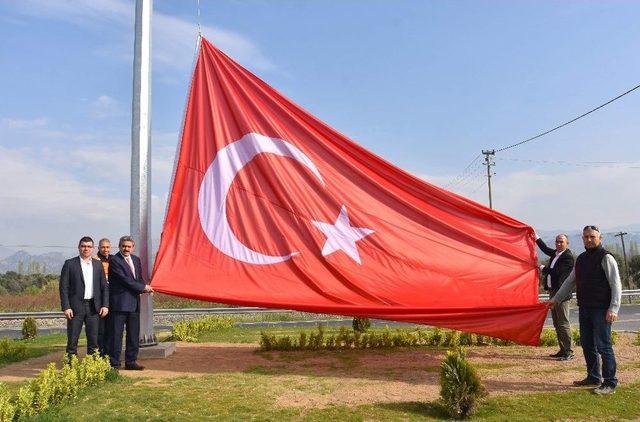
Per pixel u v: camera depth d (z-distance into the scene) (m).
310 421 7.15
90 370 8.76
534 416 7.43
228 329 19.30
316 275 10.80
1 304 36.88
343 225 11.20
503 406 7.85
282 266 10.80
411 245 11.34
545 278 12.09
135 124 11.93
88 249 10.48
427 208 11.71
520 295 11.37
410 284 10.98
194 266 10.71
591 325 9.03
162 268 10.64
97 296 10.55
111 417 7.16
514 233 11.92
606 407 7.81
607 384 8.61
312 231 11.04
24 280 60.88
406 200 11.65
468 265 11.42
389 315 10.59
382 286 10.88
